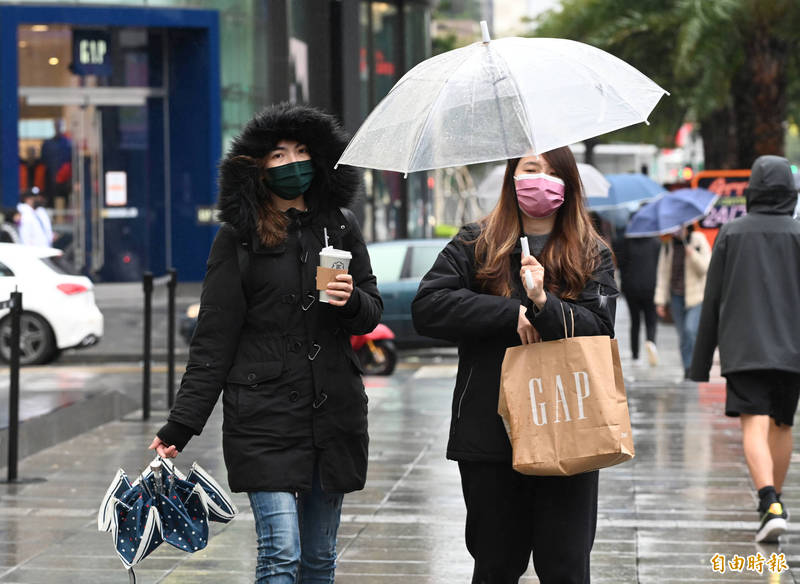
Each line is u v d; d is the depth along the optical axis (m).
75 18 67.38
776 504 18.31
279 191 12.54
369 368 41.69
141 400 35.34
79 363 46.91
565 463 11.39
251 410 12.16
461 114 11.53
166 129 71.81
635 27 60.97
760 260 18.31
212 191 71.00
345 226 12.77
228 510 12.49
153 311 61.16
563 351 11.52
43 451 27.56
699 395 35.19
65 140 71.19
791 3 54.25
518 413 11.55
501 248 12.02
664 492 22.30
